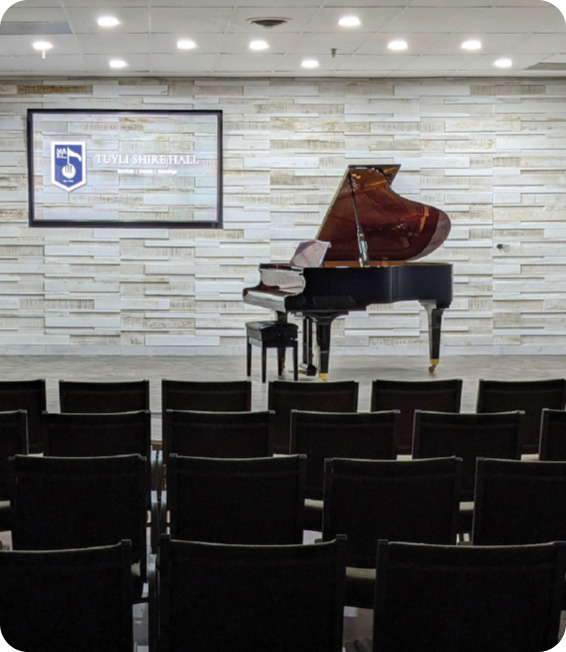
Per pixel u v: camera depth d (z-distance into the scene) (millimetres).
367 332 10703
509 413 3801
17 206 10367
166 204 10453
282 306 8195
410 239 8859
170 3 6957
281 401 4695
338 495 3006
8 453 3795
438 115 10508
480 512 3020
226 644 2225
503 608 2170
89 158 10352
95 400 4695
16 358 10281
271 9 7152
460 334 10766
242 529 3033
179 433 3824
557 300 10781
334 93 10414
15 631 2219
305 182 10492
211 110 10352
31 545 3037
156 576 2803
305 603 2205
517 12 7305
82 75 10125
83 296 10516
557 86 10539
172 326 10602
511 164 10602
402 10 7211
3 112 10242
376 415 3795
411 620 2178
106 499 3023
